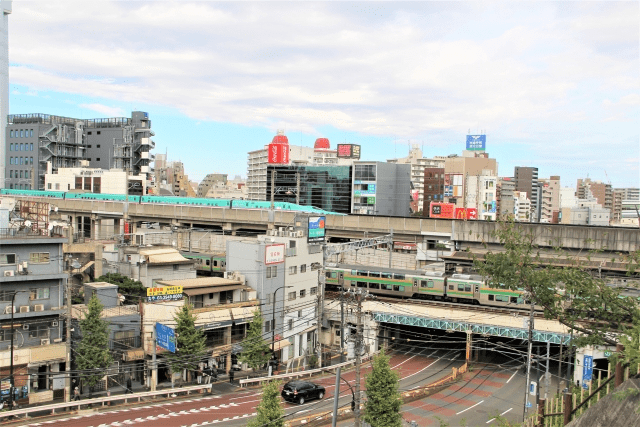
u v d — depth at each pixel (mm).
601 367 42719
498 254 17922
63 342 40500
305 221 62594
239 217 87000
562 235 61562
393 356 58781
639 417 11273
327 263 70062
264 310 52969
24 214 46062
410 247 88812
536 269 17906
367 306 57906
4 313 38188
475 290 58875
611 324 16672
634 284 17531
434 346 63094
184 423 34406
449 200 130500
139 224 101812
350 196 131875
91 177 121188
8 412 33156
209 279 53094
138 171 139000
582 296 16422
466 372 53094
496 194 138000
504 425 18703
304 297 58688
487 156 157750
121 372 40812
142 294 50281
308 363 54375
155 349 41312
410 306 56656
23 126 134750
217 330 48688
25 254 40031
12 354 35094
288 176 141875
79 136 141125
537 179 186000
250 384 45844
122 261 56469
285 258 55781
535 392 36344
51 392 39188
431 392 46781
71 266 53031
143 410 37156
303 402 41469
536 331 48531
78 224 114688
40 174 133375
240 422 34875
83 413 36062
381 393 32438
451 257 67125
